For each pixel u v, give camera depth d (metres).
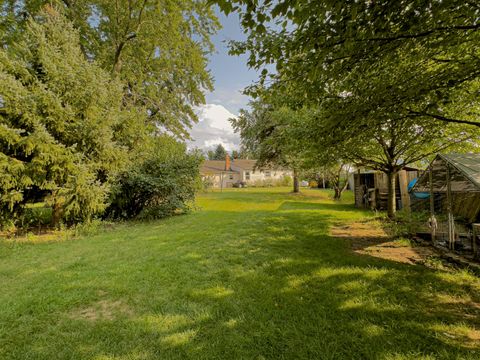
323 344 2.05
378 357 1.88
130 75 12.11
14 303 2.76
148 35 11.59
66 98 6.65
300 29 2.57
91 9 11.09
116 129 7.91
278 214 8.91
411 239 5.21
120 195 8.49
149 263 4.04
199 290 3.03
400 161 8.86
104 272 3.67
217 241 5.32
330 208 10.78
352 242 5.11
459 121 3.51
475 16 2.39
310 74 2.77
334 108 3.84
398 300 2.69
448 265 3.69
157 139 11.59
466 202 5.74
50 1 8.56
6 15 9.19
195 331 2.24
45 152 5.91
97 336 2.20
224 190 25.25
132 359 1.92
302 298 2.79
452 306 2.56
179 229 6.86
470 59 3.16
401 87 3.37
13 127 5.99
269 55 2.97
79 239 6.05
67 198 6.34
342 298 2.76
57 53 6.62
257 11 2.25
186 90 14.93
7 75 5.71
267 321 2.38
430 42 2.96
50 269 3.88
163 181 8.80
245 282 3.24
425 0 2.11
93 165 6.84
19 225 7.32
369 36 2.49
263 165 19.80
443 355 1.88
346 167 16.09
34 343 2.12
